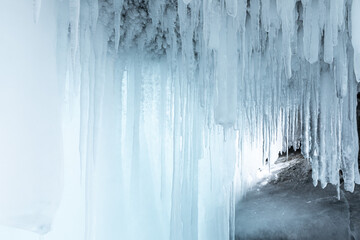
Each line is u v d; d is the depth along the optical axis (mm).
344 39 4887
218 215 6320
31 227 3678
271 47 5102
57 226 4902
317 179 6449
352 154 5934
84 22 4434
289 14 4172
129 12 4887
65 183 5113
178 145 5531
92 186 4570
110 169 5504
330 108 6090
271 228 6477
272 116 5719
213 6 4133
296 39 5254
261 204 6852
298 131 7336
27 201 3635
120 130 5711
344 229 6145
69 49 4617
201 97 4957
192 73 5121
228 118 4227
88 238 4426
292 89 6480
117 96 5707
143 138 6074
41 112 3820
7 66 3623
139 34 5391
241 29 4797
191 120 5531
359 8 4016
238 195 7055
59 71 4250
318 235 6211
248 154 7164
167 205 6137
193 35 5219
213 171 6402
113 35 5215
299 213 6484
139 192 5820
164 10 4863
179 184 5449
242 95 5336
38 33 3865
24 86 3717
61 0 4023
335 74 5121
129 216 5621
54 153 3896
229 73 4258
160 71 6016
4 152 3553
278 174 7309
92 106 4812
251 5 4676
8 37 3646
